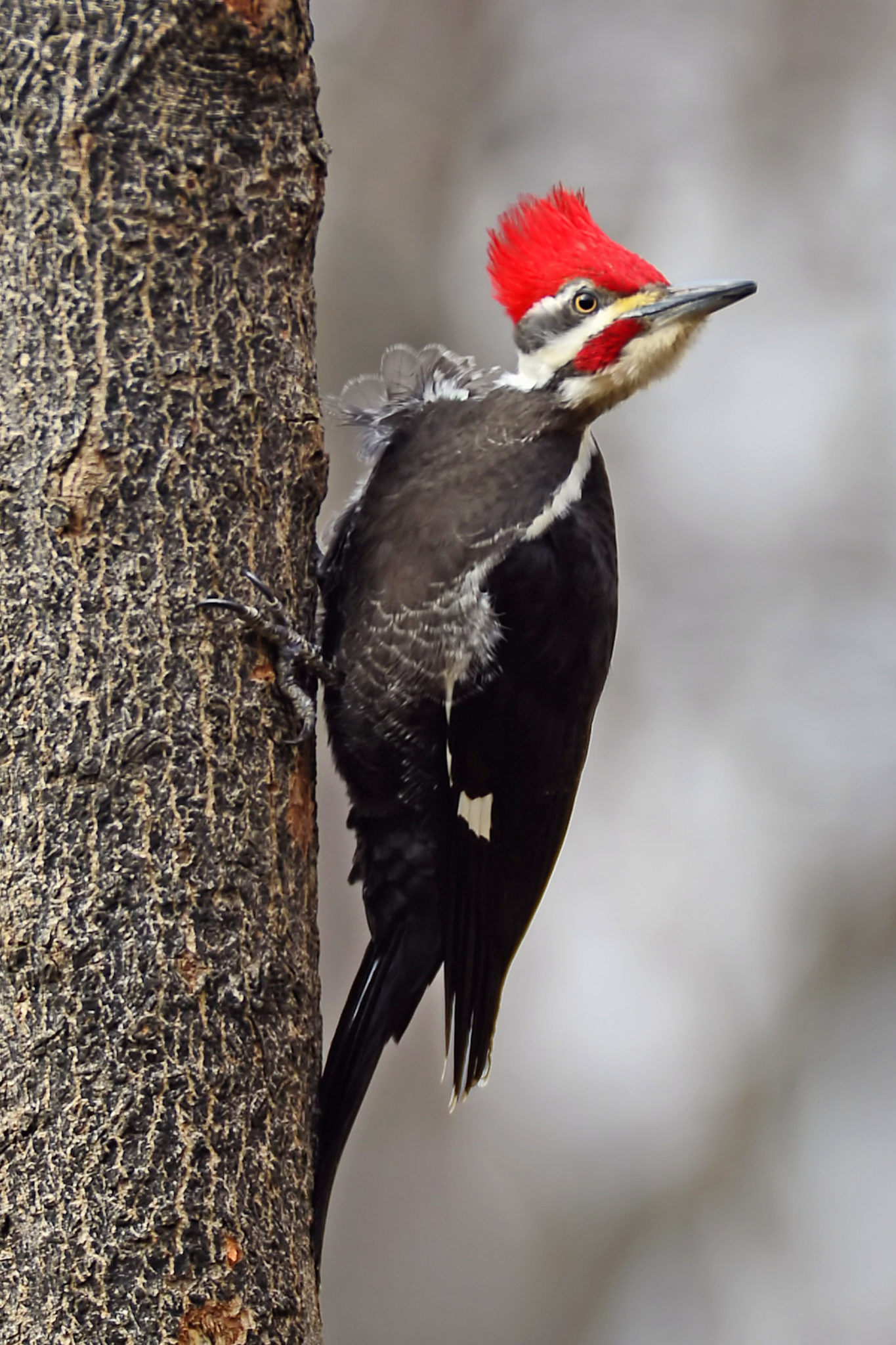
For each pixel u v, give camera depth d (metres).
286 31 6.82
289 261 6.92
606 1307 17.23
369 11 18.30
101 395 6.44
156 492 6.48
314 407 7.05
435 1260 16.91
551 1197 17.55
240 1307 6.09
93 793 6.25
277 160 6.84
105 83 6.50
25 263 6.45
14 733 6.25
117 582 6.39
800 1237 17.62
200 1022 6.24
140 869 6.25
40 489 6.37
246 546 6.68
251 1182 6.23
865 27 19.09
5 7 6.49
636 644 18.27
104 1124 6.05
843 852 18.27
